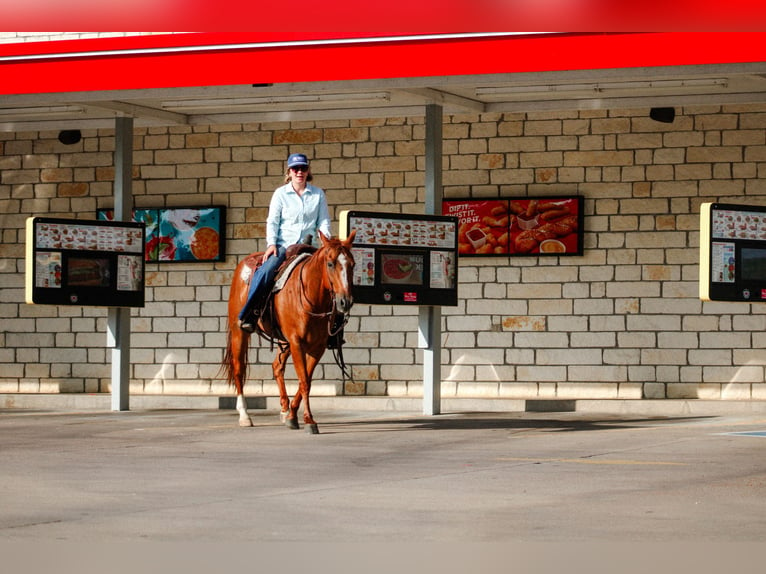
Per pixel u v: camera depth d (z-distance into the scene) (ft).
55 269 45.83
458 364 50.78
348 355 51.78
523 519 21.08
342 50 41.96
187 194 53.78
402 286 43.55
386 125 51.67
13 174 55.62
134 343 54.24
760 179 47.91
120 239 47.52
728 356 48.14
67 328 54.85
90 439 36.32
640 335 48.88
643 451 31.99
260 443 34.78
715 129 48.29
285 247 38.55
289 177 38.65
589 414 46.70
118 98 44.78
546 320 49.83
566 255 49.49
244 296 39.86
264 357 52.75
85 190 54.80
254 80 42.63
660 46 39.32
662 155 48.80
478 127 50.57
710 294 42.19
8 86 45.16
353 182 52.01
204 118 51.70
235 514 21.66
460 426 40.55
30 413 48.52
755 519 21.01
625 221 49.11
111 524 20.62
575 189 49.57
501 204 50.19
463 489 24.84
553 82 41.75
